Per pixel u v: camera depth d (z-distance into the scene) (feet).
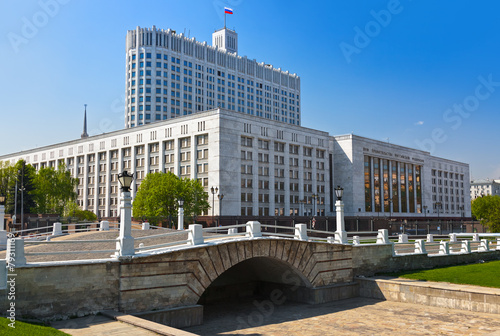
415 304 84.28
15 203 229.25
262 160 292.40
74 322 54.29
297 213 311.88
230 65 486.38
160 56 414.21
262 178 290.35
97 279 58.90
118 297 60.54
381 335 63.00
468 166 500.33
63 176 274.77
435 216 421.18
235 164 272.72
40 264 54.03
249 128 284.41
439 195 441.27
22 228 205.87
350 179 338.13
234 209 268.82
